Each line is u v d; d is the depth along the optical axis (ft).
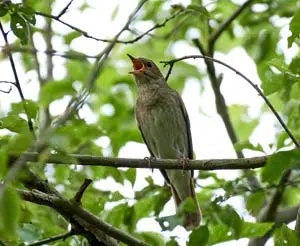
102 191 39.22
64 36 45.75
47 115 36.52
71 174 38.27
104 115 50.93
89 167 38.22
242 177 37.11
